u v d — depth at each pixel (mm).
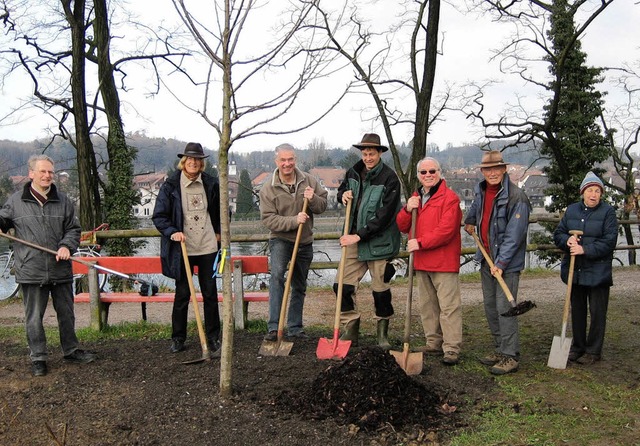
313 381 4617
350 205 5598
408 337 5059
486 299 5551
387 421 4051
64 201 5367
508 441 3875
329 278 14312
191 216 5688
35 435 4055
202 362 5410
